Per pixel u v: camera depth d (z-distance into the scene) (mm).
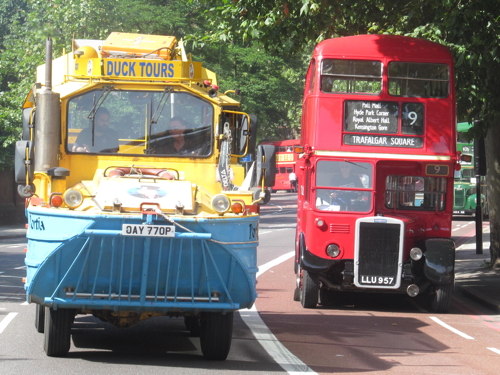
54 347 8680
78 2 32250
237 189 9656
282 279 18766
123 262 7891
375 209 14648
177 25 37906
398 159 14688
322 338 11031
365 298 16484
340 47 14906
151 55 10711
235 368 8508
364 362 9328
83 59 9516
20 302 13797
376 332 11844
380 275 14266
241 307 8438
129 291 8000
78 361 8609
